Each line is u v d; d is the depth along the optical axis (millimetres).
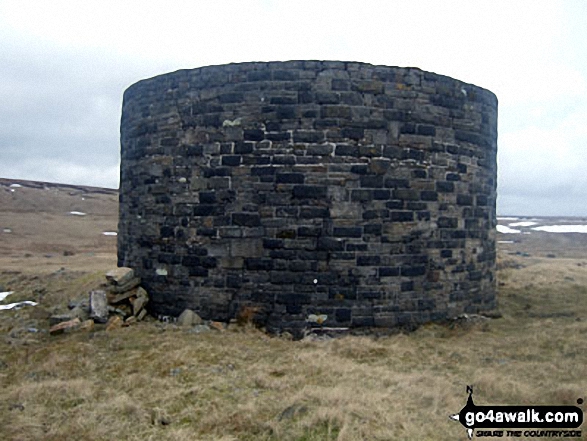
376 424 5703
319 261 10609
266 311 10773
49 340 10086
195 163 11391
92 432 5609
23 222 50438
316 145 10656
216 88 11219
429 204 11219
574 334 10039
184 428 5781
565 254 41062
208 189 11219
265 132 10820
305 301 10617
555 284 17281
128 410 6238
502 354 9086
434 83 11336
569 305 13875
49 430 5691
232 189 10992
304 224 10633
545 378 7555
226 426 5797
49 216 59125
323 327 10570
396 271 10852
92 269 20172
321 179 10617
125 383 7289
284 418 5961
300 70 10750
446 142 11508
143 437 5559
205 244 11227
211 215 11172
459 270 11789
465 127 11898
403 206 10930
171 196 11727
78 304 12078
